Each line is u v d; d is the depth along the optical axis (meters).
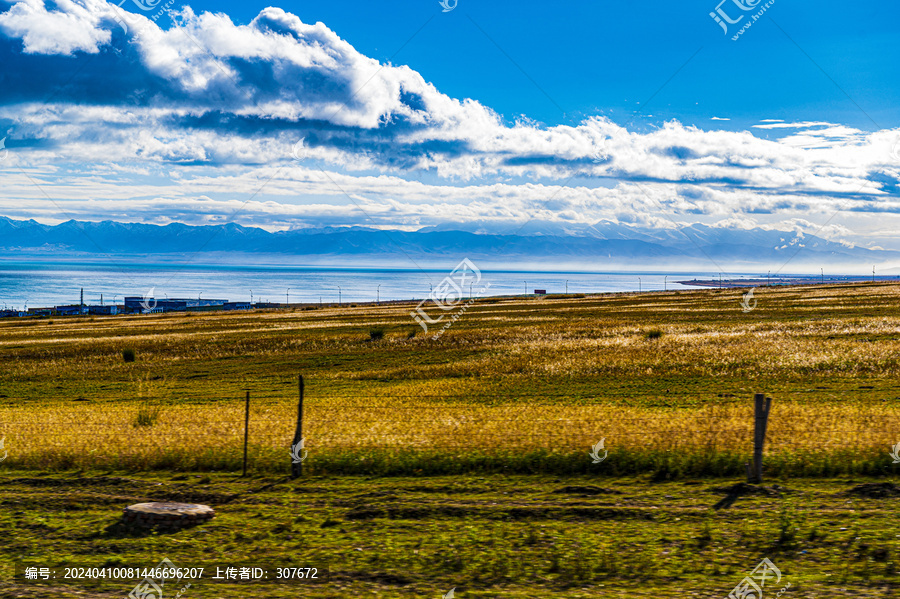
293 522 9.79
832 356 35.34
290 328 73.19
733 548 8.33
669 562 7.95
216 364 48.97
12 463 14.14
